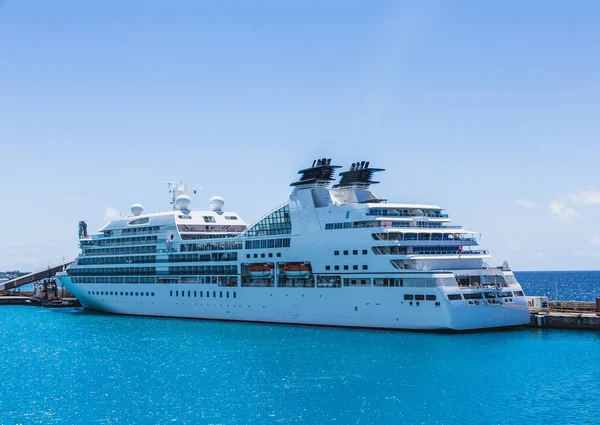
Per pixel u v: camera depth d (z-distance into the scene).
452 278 94.75
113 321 132.88
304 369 77.50
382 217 101.12
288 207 112.19
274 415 61.03
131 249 140.50
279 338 98.25
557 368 75.44
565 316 102.19
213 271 123.19
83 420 61.28
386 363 79.00
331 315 104.88
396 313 97.56
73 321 137.25
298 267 108.19
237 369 79.06
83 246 151.75
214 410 63.06
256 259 116.00
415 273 95.62
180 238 131.38
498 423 57.59
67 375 79.56
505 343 89.81
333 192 112.50
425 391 67.12
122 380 76.00
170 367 81.81
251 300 116.25
